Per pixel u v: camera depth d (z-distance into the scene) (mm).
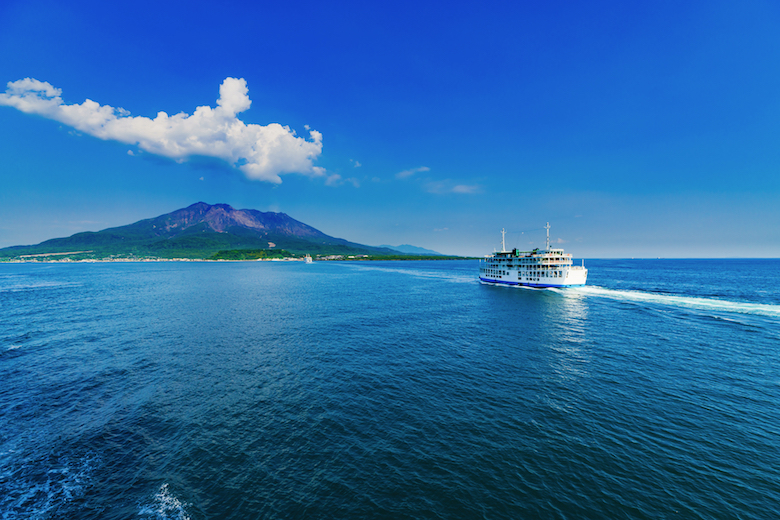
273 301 92625
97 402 31891
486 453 24047
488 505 19453
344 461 23266
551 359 43656
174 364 41750
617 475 21828
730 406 30578
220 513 19000
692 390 34031
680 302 88188
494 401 31797
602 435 26156
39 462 23297
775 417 28547
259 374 38594
